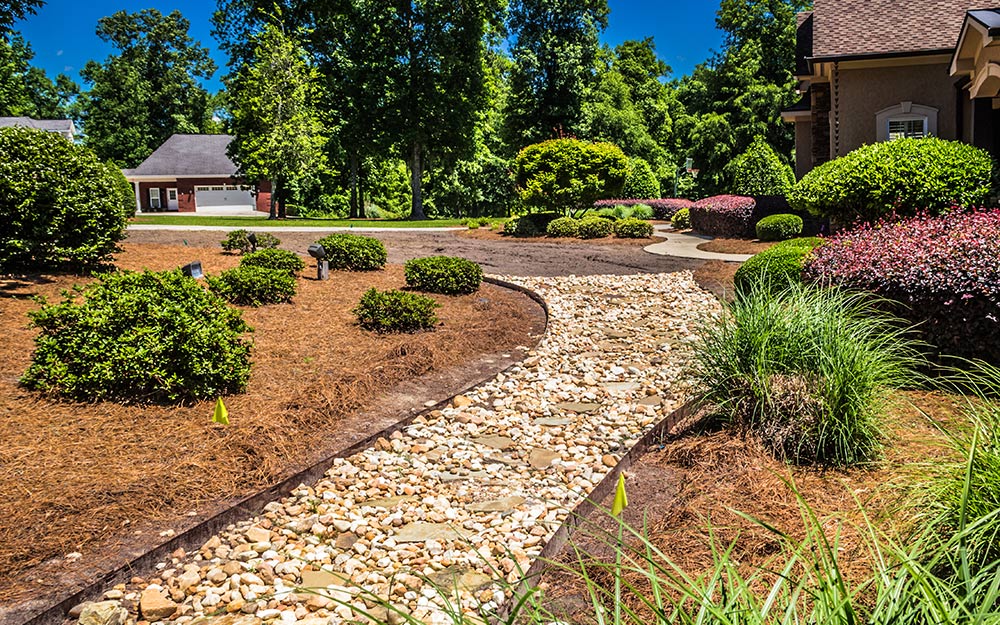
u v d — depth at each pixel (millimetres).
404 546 3480
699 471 4090
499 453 4777
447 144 36156
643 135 43250
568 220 20406
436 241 19781
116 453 4105
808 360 4504
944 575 2453
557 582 3002
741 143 41500
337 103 34031
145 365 4836
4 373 5117
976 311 5223
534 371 6797
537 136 37406
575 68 36656
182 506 3689
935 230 6508
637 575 2947
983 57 11172
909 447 4129
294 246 16656
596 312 9375
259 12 33250
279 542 3525
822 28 16625
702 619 1823
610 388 6172
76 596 2857
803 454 4152
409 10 34062
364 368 6234
